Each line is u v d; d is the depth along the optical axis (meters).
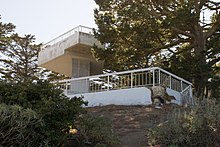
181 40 27.28
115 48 24.14
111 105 16.42
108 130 10.02
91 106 16.89
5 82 9.67
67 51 26.69
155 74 17.55
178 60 25.42
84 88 20.88
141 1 23.70
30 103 9.05
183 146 9.27
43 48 30.31
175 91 18.06
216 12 26.36
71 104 9.52
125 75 18.61
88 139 9.62
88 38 25.69
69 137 9.48
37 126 8.47
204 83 23.22
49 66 30.23
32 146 8.52
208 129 9.14
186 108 10.94
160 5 23.92
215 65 27.34
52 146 8.83
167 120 10.17
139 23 22.97
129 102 16.97
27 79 10.52
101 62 27.80
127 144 10.14
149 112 14.12
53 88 9.84
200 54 24.47
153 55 28.02
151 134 9.86
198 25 24.88
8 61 38.69
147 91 16.73
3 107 7.85
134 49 24.17
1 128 7.94
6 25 35.44
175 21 21.94
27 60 39.38
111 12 24.50
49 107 8.90
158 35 24.36
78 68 28.05
